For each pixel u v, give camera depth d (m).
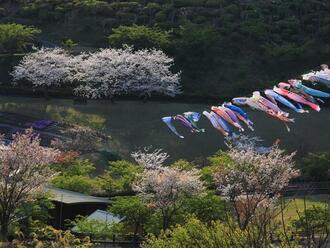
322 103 111.25
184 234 38.78
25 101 111.50
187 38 123.75
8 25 125.06
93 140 86.81
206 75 122.50
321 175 75.31
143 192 58.28
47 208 58.41
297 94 93.75
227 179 58.62
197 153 89.12
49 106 108.56
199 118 100.06
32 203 56.38
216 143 92.75
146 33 121.75
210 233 32.06
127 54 113.44
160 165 70.81
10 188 53.62
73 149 81.94
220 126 87.19
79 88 110.56
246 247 29.23
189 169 66.56
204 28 126.12
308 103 91.81
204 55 125.81
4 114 99.38
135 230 57.59
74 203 59.78
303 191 69.38
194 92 117.25
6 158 54.03
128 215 57.34
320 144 95.31
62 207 60.16
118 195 66.19
